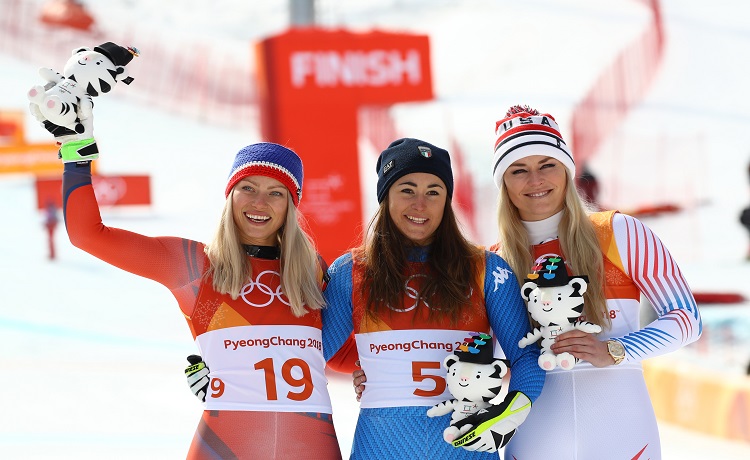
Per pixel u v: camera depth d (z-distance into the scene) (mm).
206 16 122875
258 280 11906
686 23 110812
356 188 50781
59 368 44438
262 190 12102
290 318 11734
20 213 83500
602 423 11539
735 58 106625
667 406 31203
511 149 12477
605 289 11938
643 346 11375
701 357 44031
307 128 50656
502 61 114125
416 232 11852
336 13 122438
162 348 53312
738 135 97750
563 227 12320
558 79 110062
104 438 28391
